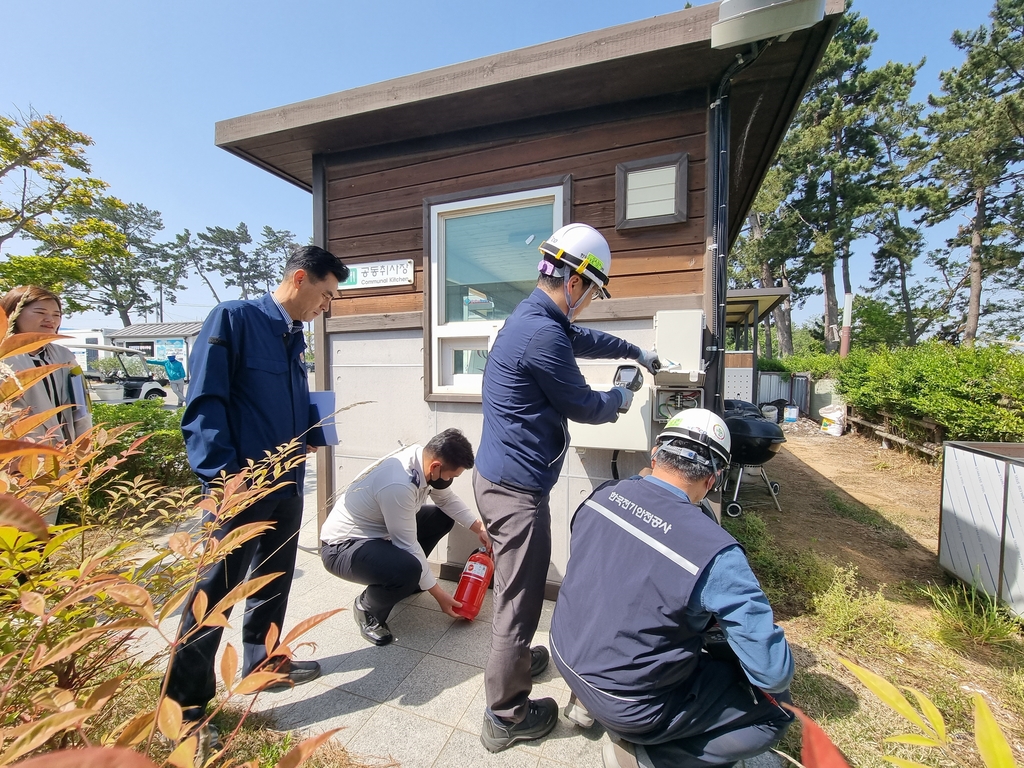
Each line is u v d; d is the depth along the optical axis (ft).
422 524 8.18
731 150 9.61
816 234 64.64
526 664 5.03
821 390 33.86
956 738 5.31
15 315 1.77
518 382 5.07
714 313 7.11
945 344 21.76
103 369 56.80
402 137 8.98
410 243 9.09
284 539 5.89
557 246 5.24
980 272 63.26
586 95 7.53
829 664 6.48
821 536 11.96
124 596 1.86
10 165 34.81
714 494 7.02
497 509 5.11
